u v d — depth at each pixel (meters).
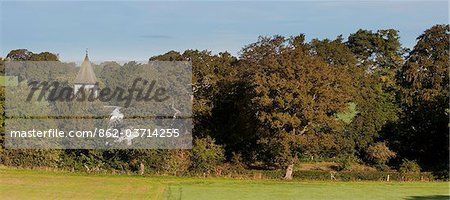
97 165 57.91
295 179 55.09
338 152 64.00
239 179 54.25
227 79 64.88
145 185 47.72
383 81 82.75
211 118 64.44
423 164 64.25
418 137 65.94
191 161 56.91
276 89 54.84
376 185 51.25
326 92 54.47
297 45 61.16
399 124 66.00
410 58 72.94
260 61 62.44
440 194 45.72
